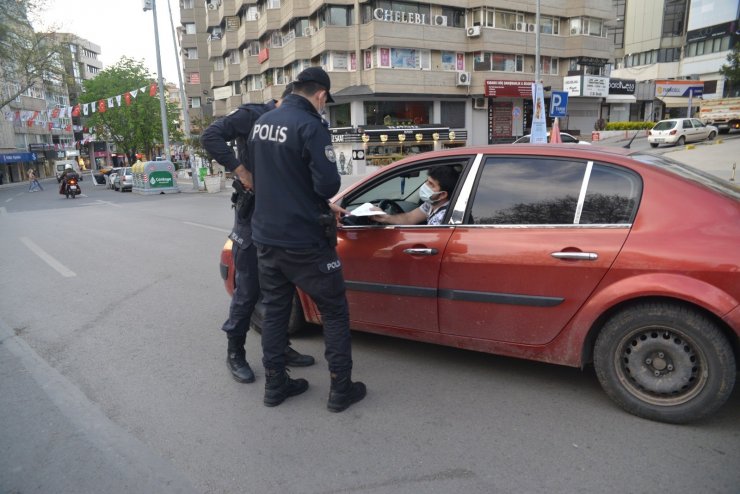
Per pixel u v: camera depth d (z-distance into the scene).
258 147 3.05
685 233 2.79
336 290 3.13
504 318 3.30
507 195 3.33
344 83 35.47
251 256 3.56
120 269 7.59
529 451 2.71
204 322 5.05
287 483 2.52
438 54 36.38
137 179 27.84
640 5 61.34
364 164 32.75
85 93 54.06
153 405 3.39
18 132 63.94
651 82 50.09
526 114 41.12
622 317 2.94
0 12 37.59
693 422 2.91
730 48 52.78
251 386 3.64
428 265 3.50
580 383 3.47
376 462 2.67
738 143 26.45
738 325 2.60
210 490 2.49
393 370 3.78
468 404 3.24
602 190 3.08
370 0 33.31
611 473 2.50
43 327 5.04
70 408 3.37
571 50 41.38
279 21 40.53
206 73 62.28
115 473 2.65
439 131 35.28
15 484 2.59
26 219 16.05
